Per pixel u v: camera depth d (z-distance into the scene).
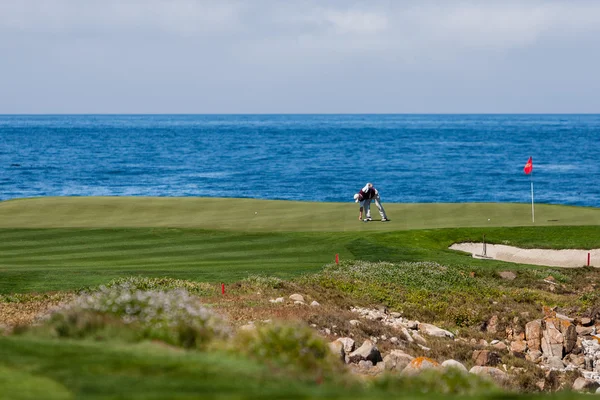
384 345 72.06
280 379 35.22
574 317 93.75
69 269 98.88
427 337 81.31
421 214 155.12
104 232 128.75
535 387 66.62
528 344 81.88
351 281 100.06
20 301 78.75
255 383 33.78
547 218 149.00
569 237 132.12
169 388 32.09
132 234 127.69
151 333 43.84
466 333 85.75
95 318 45.53
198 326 44.84
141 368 35.44
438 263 114.75
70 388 31.73
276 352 42.41
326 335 71.06
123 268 101.94
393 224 142.25
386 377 41.34
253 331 45.72
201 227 135.00
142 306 48.09
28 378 33.12
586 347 82.75
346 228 137.00
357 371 59.75
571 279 113.50
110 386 32.16
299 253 117.75
